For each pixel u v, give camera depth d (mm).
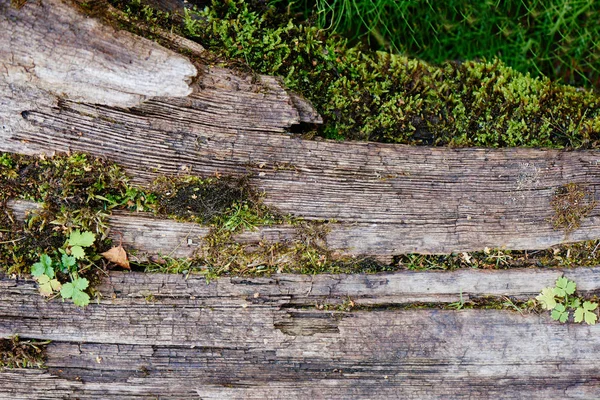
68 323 1241
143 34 1221
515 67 1348
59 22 1195
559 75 1351
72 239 1228
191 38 1251
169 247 1246
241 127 1245
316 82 1275
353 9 1320
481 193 1263
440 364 1254
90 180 1234
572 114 1279
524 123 1276
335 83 1274
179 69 1212
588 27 1345
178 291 1247
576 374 1255
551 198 1263
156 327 1246
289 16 1287
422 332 1255
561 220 1262
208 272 1249
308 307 1256
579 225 1262
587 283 1259
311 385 1252
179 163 1241
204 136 1241
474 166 1265
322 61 1277
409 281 1257
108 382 1248
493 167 1265
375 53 1302
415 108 1275
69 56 1200
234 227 1248
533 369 1254
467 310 1258
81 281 1230
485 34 1348
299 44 1269
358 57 1281
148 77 1212
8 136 1218
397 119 1275
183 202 1245
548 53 1352
